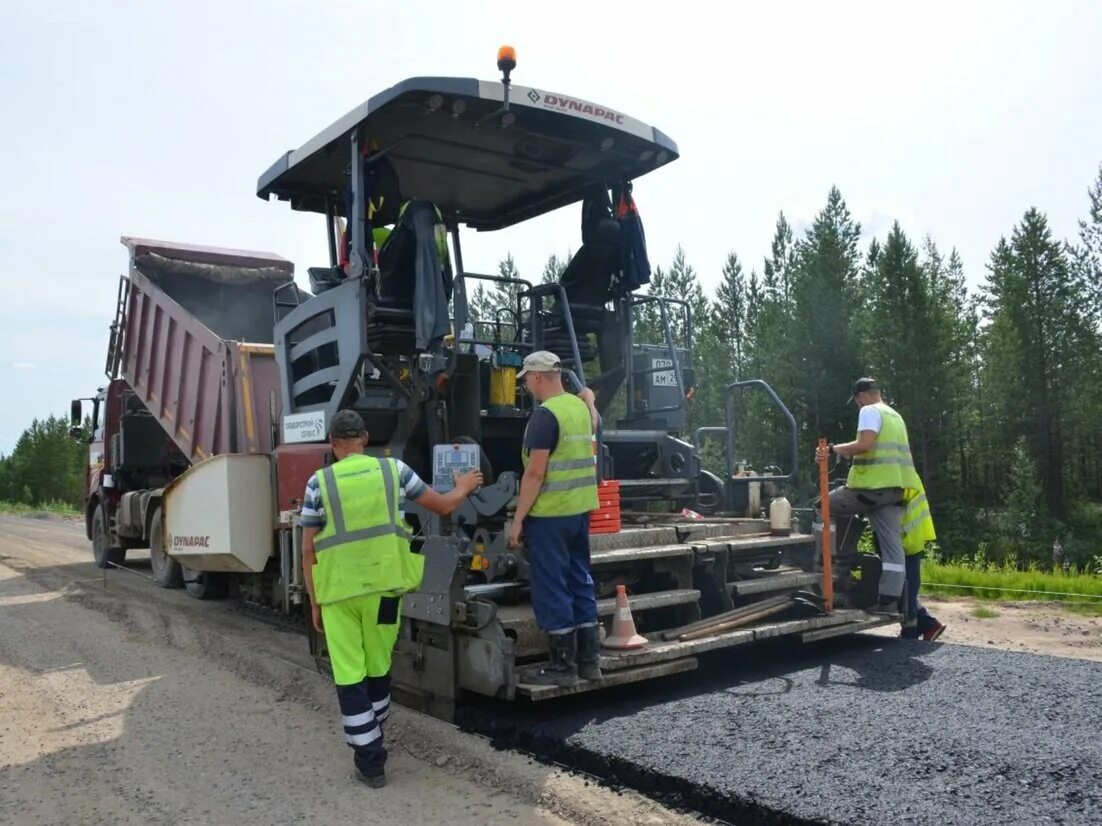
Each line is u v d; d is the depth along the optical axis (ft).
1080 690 15.88
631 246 23.02
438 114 19.29
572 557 15.20
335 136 20.30
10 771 13.84
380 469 13.55
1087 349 124.98
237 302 35.68
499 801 12.30
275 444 26.22
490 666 14.44
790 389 114.73
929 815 10.36
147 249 34.17
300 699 17.58
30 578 36.29
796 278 119.75
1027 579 32.96
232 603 29.04
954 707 14.84
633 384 23.94
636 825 11.10
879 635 21.91
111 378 37.60
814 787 11.25
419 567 13.80
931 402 114.73
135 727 15.98
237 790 12.91
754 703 15.25
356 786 12.98
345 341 19.57
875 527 21.59
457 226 26.13
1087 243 127.75
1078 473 140.87
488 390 20.99
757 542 19.83
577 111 19.63
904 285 117.60
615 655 15.79
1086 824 10.07
